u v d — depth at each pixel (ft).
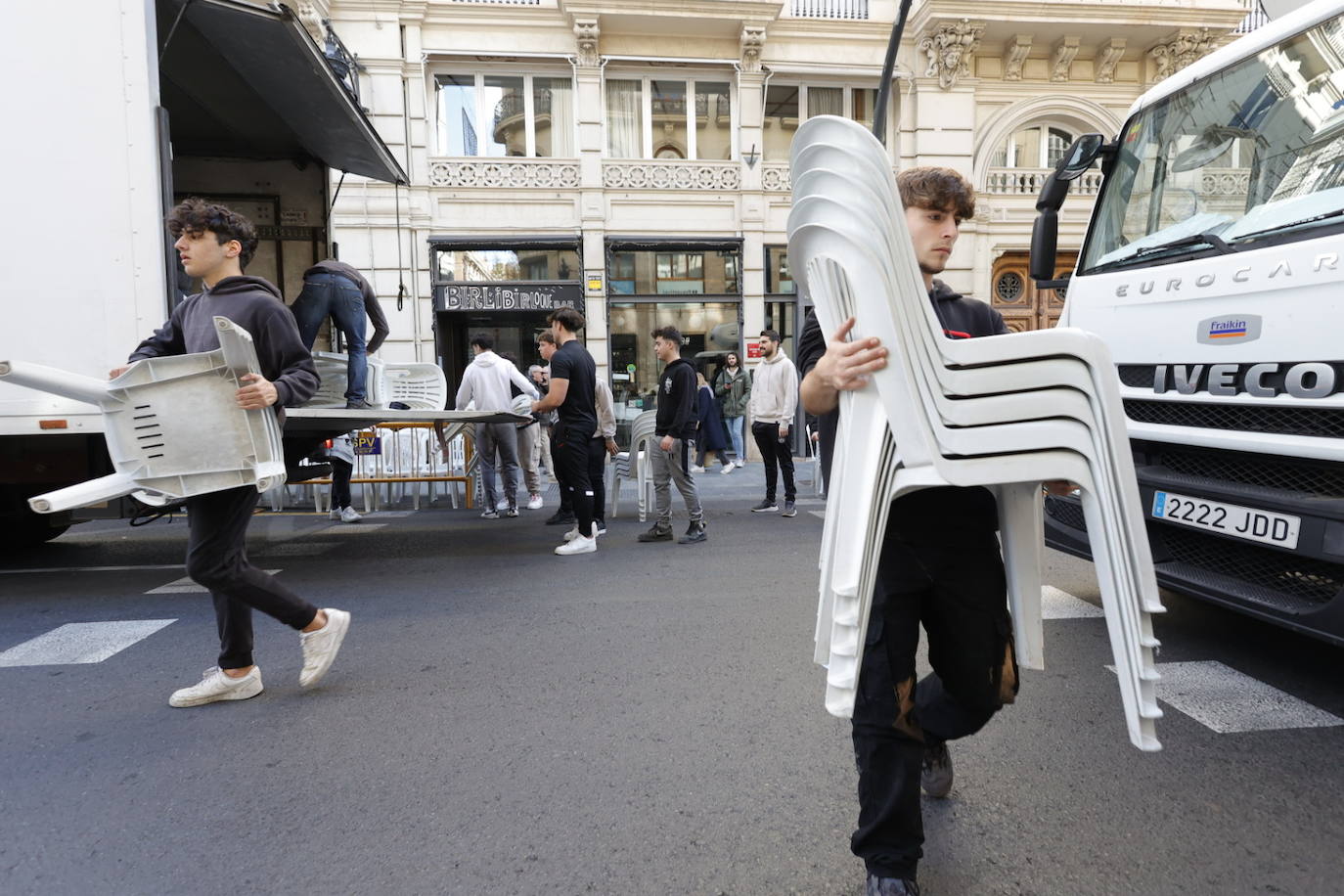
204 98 20.34
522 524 24.04
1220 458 9.82
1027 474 4.96
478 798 7.43
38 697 10.05
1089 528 5.13
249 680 9.91
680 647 11.75
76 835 6.88
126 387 8.37
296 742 8.68
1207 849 6.43
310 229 24.99
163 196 13.64
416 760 8.23
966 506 5.69
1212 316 9.74
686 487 20.12
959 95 43.21
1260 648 11.19
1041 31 42.93
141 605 14.53
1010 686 5.82
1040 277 13.16
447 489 28.81
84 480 14.49
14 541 19.72
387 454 26.48
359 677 10.67
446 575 16.74
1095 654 10.97
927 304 4.88
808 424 42.63
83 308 13.44
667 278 42.80
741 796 7.39
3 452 14.32
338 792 7.57
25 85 13.23
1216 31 42.83
